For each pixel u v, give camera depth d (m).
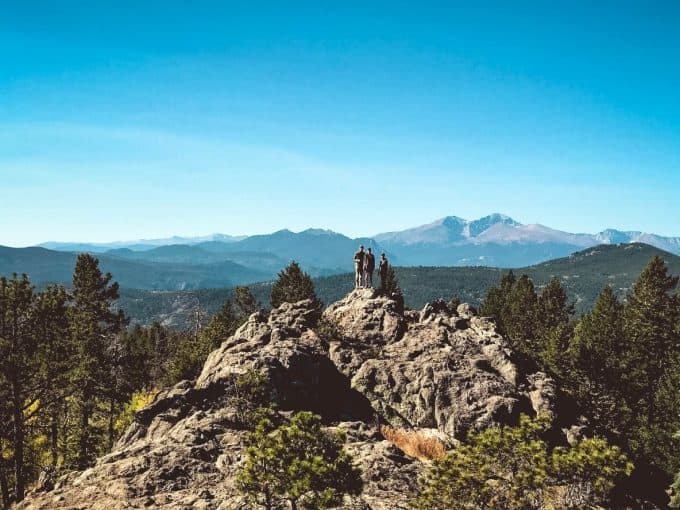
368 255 46.97
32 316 31.84
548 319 78.69
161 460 20.03
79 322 46.16
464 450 14.11
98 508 16.48
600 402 53.06
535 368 33.44
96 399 47.34
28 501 17.44
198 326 101.44
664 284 64.12
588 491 13.03
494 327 37.91
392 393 30.52
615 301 73.94
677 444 43.91
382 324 38.28
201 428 23.27
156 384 74.62
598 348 58.03
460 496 13.44
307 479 12.66
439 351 33.31
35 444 41.34
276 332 35.12
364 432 25.64
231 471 19.59
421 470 21.08
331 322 38.78
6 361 29.61
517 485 13.20
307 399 28.77
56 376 32.59
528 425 14.13
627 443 46.41
